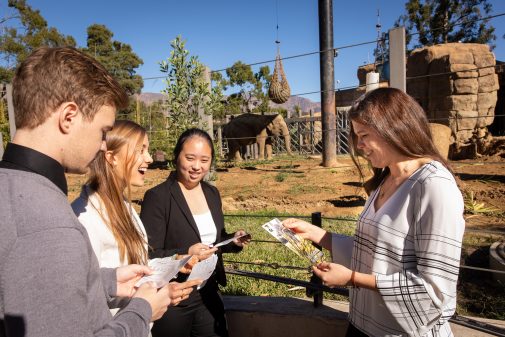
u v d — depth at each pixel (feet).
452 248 5.34
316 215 9.36
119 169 6.86
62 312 3.40
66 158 4.16
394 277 5.69
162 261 6.85
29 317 3.32
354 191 31.12
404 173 6.13
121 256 6.40
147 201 8.61
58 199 3.78
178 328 8.39
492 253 14.79
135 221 7.14
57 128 4.01
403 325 5.74
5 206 3.53
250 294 13.73
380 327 6.21
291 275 15.19
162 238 8.50
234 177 43.11
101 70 4.31
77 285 3.53
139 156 7.18
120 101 4.45
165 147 41.37
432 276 5.38
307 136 75.77
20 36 114.11
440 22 98.48
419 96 61.11
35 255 3.40
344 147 64.75
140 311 4.50
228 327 10.66
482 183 32.73
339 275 6.14
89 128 4.17
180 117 19.07
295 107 101.71
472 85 55.16
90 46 139.54
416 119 6.02
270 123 63.77
